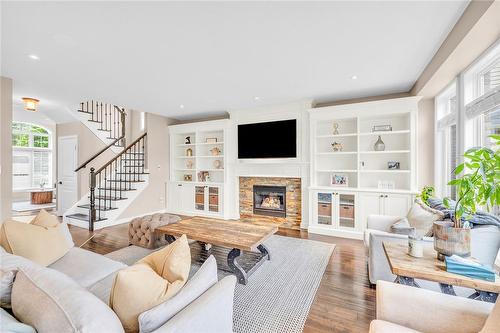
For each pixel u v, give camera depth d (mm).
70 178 5961
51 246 1975
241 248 2387
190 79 3279
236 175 5215
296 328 1793
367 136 4207
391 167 3982
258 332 1752
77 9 1785
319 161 4559
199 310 1055
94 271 1834
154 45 2342
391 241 2242
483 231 1796
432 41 2309
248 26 2033
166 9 1796
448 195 3361
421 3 1770
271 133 4750
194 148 6098
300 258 3094
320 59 2680
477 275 1314
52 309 864
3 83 3152
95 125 5668
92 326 789
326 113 4168
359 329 1781
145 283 1040
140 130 6398
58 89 3693
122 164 6047
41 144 8328
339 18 1931
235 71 3016
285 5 1766
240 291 2303
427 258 1594
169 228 3020
